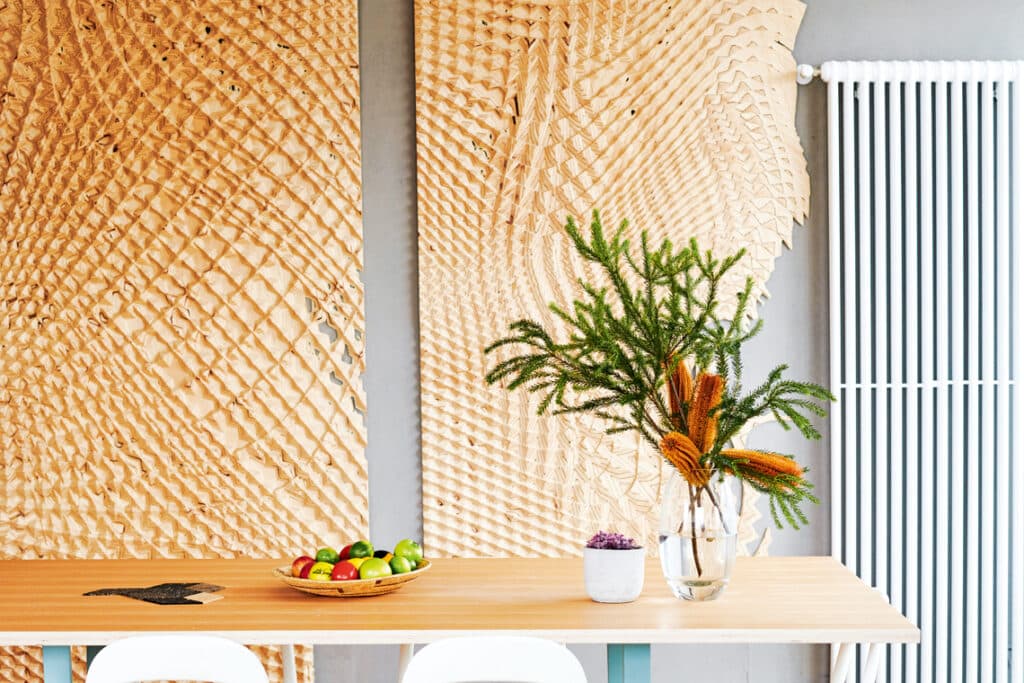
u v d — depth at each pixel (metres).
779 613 2.27
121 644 2.07
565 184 3.58
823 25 3.63
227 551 3.64
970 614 3.59
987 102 3.56
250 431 3.62
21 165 3.62
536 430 3.60
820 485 3.63
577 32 3.57
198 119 3.60
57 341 3.63
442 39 3.58
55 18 3.61
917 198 3.63
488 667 2.08
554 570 2.76
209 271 3.61
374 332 3.63
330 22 3.58
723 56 3.58
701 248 3.59
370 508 3.65
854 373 3.57
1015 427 3.58
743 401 2.40
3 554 3.64
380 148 3.62
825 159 3.63
